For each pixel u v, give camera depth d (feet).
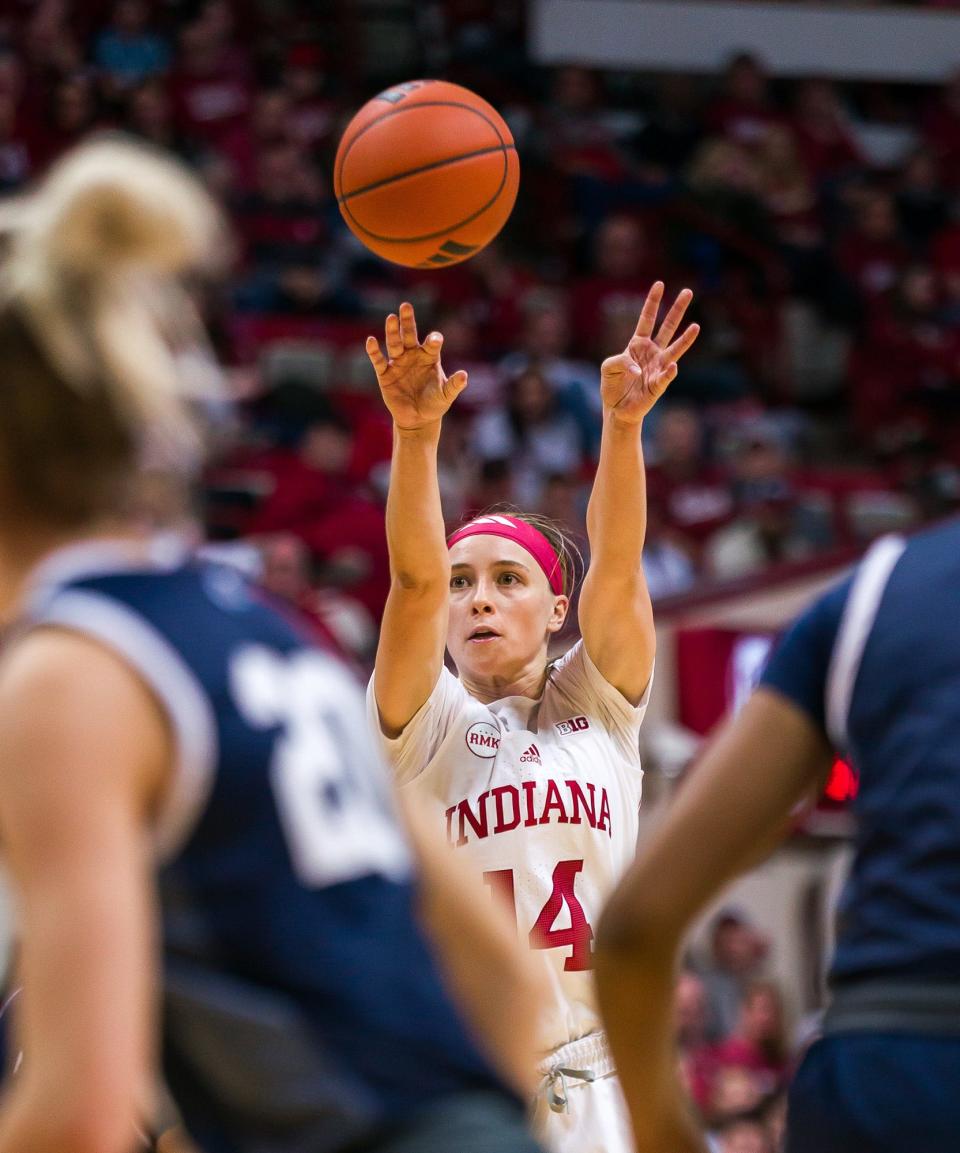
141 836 19.60
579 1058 44.65
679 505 155.02
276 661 21.59
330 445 146.61
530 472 153.99
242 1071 19.97
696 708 114.32
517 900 45.68
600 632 46.93
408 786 46.06
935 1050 21.76
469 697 47.55
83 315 20.53
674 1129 24.56
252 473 148.15
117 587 20.76
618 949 23.40
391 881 21.38
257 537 142.41
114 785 19.31
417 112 47.32
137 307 21.03
